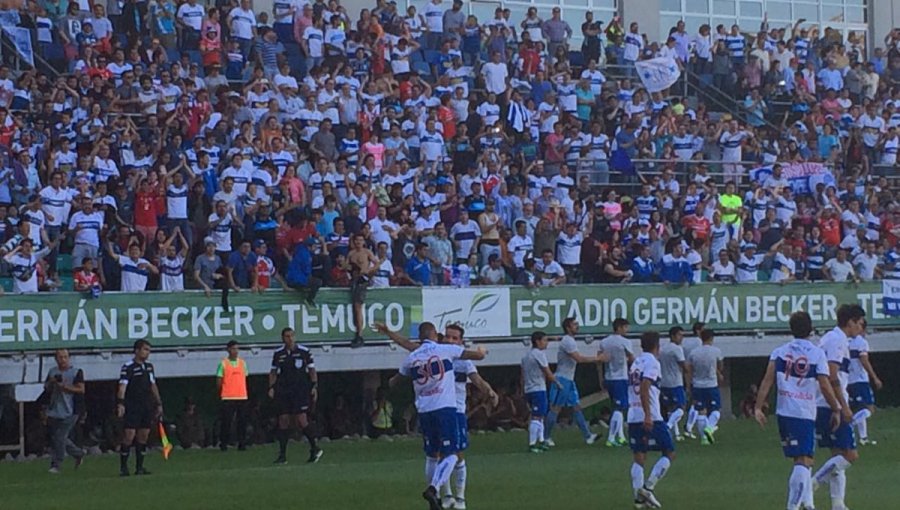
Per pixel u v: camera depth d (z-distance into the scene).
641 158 31.50
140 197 24.70
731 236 29.94
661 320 28.09
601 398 27.34
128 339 23.45
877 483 17.09
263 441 24.95
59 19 28.78
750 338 29.02
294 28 31.20
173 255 24.27
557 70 32.94
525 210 28.44
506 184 28.78
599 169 30.70
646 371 14.76
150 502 15.86
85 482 18.45
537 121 31.44
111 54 28.55
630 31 35.59
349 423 26.20
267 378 25.30
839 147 34.28
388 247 26.30
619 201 29.91
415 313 25.70
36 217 23.95
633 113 32.50
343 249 25.64
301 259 24.75
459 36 33.12
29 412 23.58
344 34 31.38
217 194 25.36
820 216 30.94
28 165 25.12
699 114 33.91
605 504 15.13
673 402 23.55
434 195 27.75
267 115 27.52
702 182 30.23
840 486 13.96
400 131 29.08
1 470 20.73
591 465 19.78
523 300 26.78
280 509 14.98
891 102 35.81
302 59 30.97
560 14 36.94
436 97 30.81
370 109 29.44
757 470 18.78
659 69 33.47
